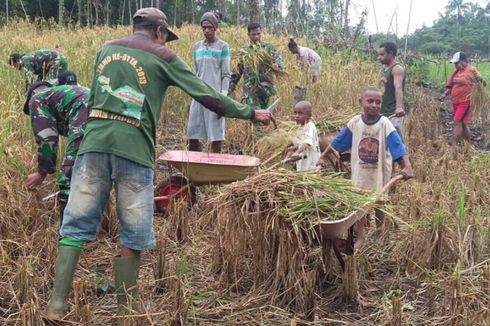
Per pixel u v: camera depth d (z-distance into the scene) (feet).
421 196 18.52
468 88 30.96
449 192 19.30
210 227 17.28
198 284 14.24
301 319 12.77
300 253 13.02
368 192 14.03
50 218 17.08
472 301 12.78
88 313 11.79
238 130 27.12
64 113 14.61
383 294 14.07
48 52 18.97
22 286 12.73
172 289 13.23
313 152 18.45
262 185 13.67
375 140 15.97
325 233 13.00
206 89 12.03
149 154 11.96
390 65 22.02
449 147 30.42
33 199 16.71
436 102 39.78
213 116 22.39
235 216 13.76
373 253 16.19
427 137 33.09
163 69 11.84
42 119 14.23
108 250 16.03
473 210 17.52
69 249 11.80
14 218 15.85
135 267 12.03
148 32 12.25
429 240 15.15
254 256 13.69
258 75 24.67
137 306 12.03
